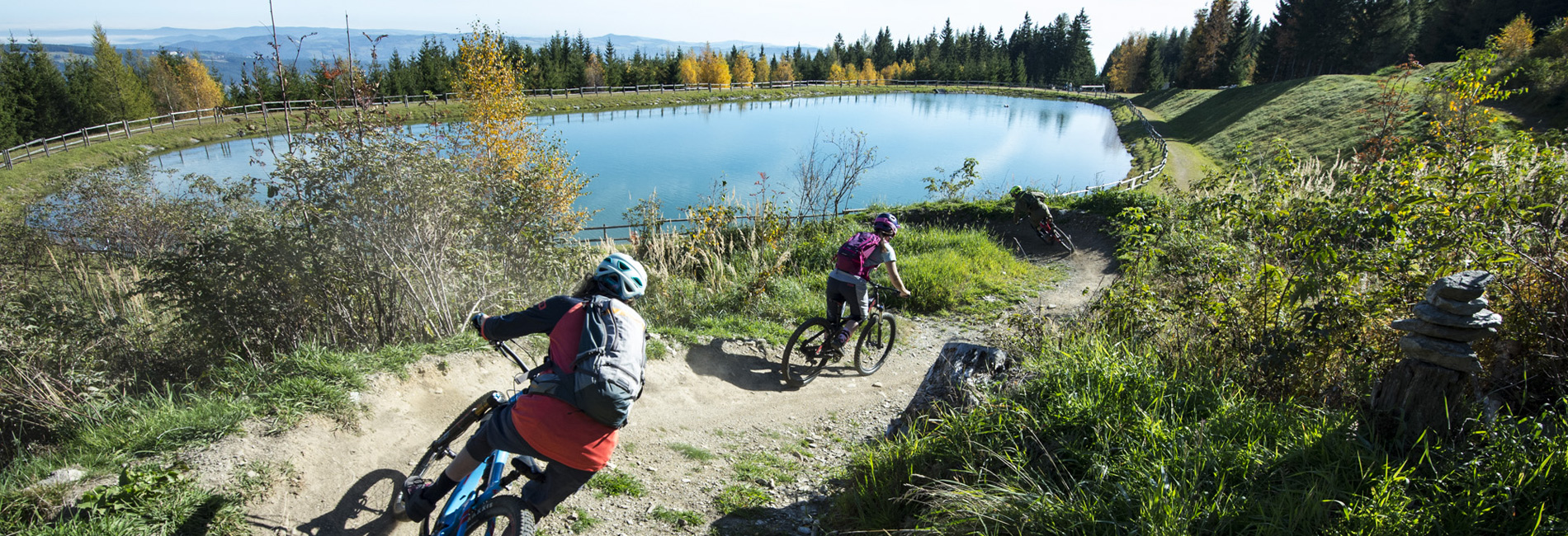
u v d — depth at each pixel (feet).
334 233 19.19
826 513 12.19
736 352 21.27
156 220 38.55
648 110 224.94
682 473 13.92
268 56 24.00
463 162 23.30
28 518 9.20
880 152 134.72
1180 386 11.69
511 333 8.91
